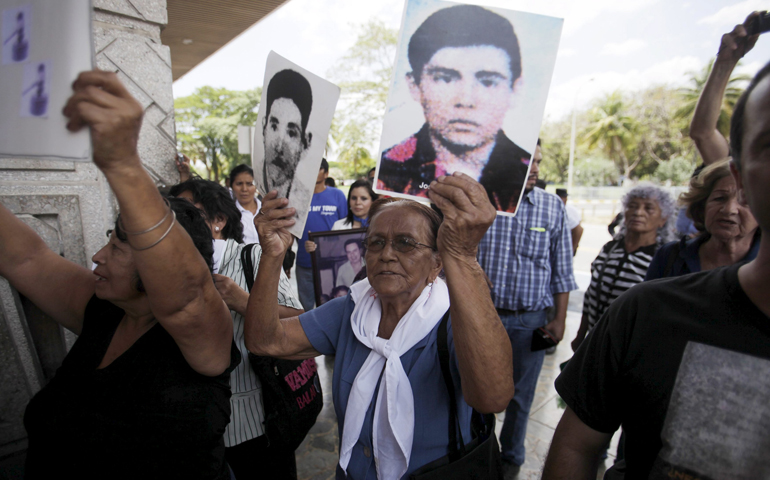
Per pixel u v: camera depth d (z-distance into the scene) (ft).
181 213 3.94
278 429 5.24
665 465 2.52
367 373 3.82
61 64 2.27
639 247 7.36
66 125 2.30
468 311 3.07
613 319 2.92
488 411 3.28
